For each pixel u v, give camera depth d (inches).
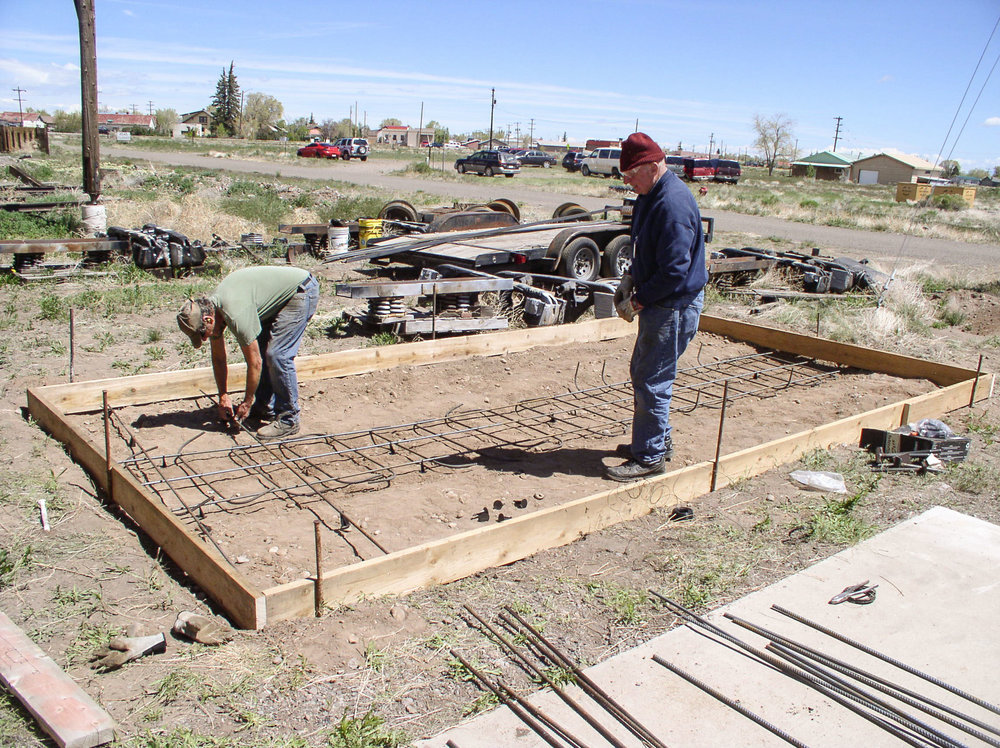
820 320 396.5
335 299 409.7
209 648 123.9
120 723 106.5
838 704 116.9
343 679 119.0
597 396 268.5
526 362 302.5
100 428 218.8
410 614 137.3
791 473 203.3
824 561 157.8
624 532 171.5
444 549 147.5
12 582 139.3
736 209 1173.1
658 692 118.4
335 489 187.9
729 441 227.1
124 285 410.0
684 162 1983.3
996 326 422.3
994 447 225.6
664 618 138.6
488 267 438.6
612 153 1870.1
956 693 117.5
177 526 146.5
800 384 287.7
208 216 613.9
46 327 323.6
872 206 1409.9
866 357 308.3
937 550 163.2
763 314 414.9
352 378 272.2
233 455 206.2
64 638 124.8
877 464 210.2
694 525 174.6
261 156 2108.8
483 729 109.5
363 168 1820.9
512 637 131.8
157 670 118.0
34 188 816.3
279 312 209.2
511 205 598.5
